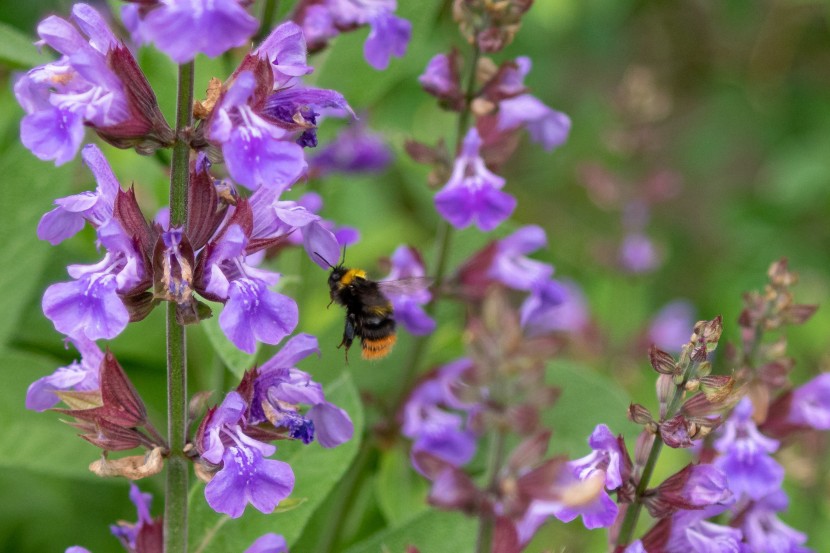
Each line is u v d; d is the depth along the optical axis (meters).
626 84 0.70
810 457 0.49
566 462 0.38
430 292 0.47
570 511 0.39
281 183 0.39
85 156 0.40
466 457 0.47
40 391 0.41
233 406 0.39
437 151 0.47
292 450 0.44
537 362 0.38
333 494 0.49
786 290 0.43
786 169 0.81
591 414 0.48
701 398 0.39
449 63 0.46
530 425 0.38
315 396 0.41
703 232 0.84
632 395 0.61
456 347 0.51
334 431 0.41
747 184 0.88
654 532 0.41
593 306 0.66
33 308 0.49
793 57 0.91
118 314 0.39
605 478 0.39
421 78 0.46
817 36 0.90
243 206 0.39
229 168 0.38
